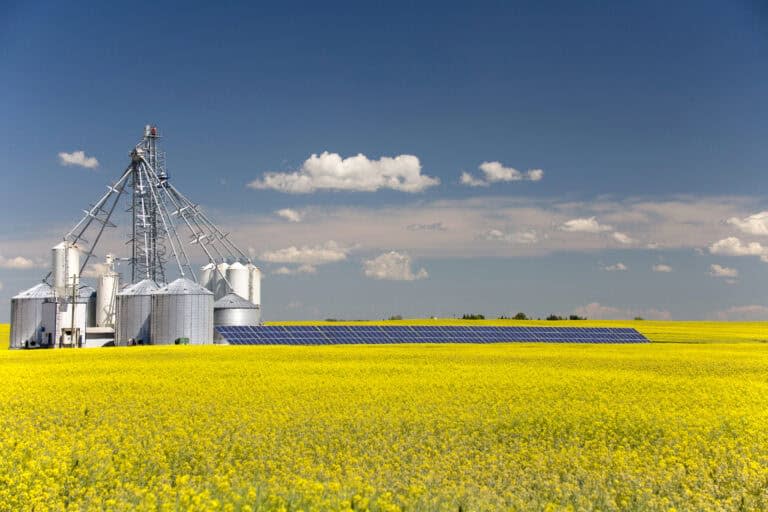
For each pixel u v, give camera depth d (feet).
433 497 43.39
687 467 54.70
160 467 53.78
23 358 169.27
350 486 45.42
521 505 42.60
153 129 318.04
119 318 285.84
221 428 67.36
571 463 54.80
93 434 63.77
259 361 154.61
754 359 169.78
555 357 172.24
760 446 61.57
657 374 128.98
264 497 42.73
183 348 209.46
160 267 312.29
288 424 70.33
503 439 65.46
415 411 78.13
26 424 69.05
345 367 136.26
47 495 44.73
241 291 328.29
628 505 44.11
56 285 298.35
